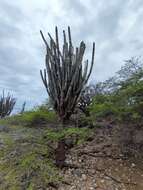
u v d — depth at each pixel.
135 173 6.05
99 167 6.19
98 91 9.16
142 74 6.74
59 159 6.02
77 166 6.09
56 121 6.79
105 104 6.67
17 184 5.33
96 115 7.02
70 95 6.16
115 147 7.08
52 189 5.27
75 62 6.23
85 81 6.32
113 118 6.93
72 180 5.59
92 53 6.41
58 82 6.23
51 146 6.53
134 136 6.89
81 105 8.04
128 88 6.36
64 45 6.26
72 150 6.86
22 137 6.84
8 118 8.48
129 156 6.76
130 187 5.52
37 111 7.19
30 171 5.60
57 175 5.64
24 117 7.41
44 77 6.48
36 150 6.30
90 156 6.69
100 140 7.33
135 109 6.24
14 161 6.11
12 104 16.19
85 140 7.11
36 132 6.93
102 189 5.38
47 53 6.34
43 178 5.44
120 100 6.51
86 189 5.34
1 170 5.90
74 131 5.90
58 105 6.23
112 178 5.77
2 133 7.45
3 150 6.62
